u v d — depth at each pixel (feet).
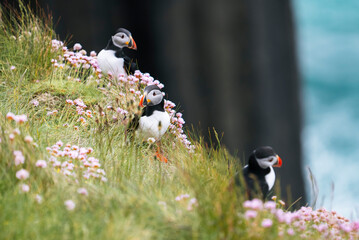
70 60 36.91
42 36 38.91
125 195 22.72
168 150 31.63
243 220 21.20
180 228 20.85
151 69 64.80
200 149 31.53
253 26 65.26
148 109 30.48
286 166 69.46
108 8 59.67
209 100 65.87
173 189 24.88
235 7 64.85
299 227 23.99
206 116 65.87
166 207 22.40
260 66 66.03
